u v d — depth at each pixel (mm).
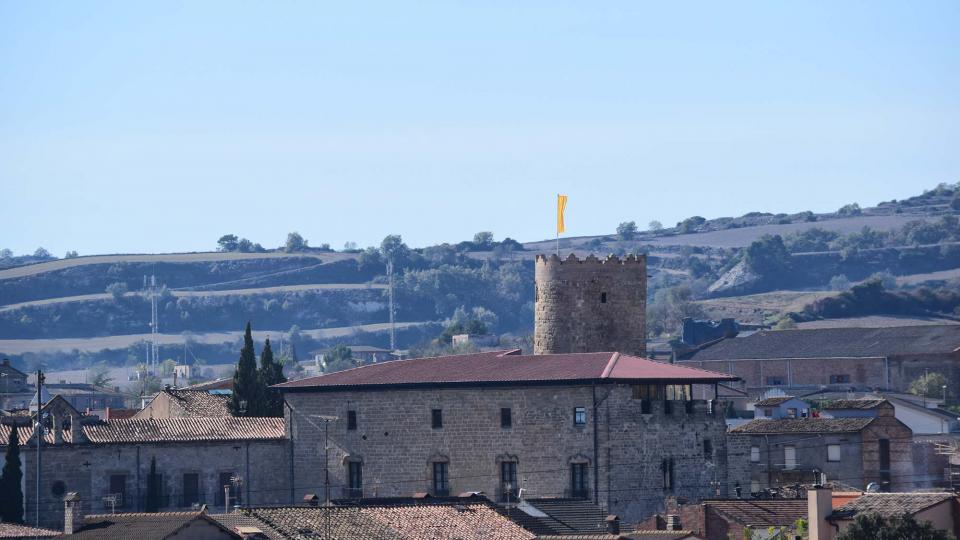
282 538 195625
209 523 187875
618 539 191625
